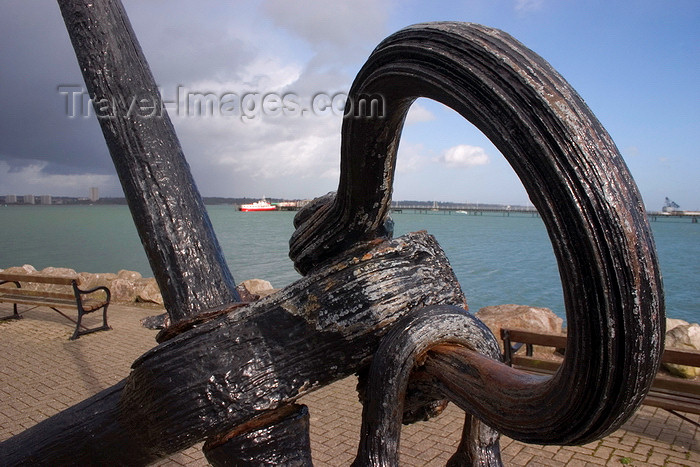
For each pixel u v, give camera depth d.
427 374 1.10
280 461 1.20
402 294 1.16
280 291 1.21
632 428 4.20
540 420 0.84
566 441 0.84
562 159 0.72
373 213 1.18
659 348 0.73
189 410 1.18
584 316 0.73
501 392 0.91
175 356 1.20
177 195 1.48
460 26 0.87
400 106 1.02
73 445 1.35
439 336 1.10
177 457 3.98
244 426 1.20
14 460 1.39
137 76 1.51
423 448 3.96
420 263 1.20
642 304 0.70
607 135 0.75
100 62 1.48
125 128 1.47
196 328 1.22
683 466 3.61
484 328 1.17
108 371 5.96
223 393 1.17
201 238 1.49
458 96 0.84
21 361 6.37
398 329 1.12
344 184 1.15
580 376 0.75
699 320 8.71
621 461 3.69
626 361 0.72
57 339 7.37
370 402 1.11
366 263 1.17
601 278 0.71
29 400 5.11
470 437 1.21
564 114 0.73
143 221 1.45
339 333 1.15
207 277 1.46
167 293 1.46
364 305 1.15
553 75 0.78
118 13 1.55
